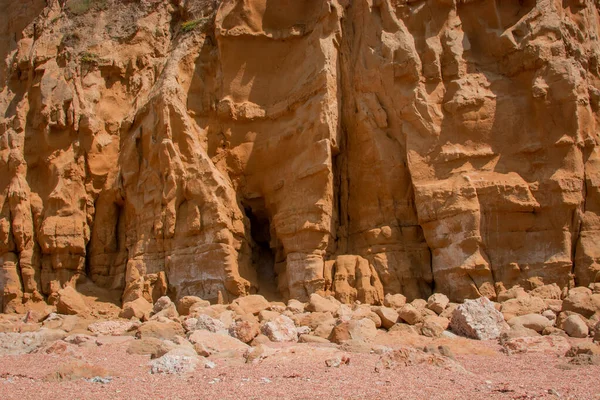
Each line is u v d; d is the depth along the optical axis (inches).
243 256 677.9
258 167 716.7
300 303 584.4
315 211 642.8
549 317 494.0
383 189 653.3
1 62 978.7
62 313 624.4
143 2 826.8
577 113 602.2
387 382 284.4
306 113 682.2
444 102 644.1
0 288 725.3
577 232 597.6
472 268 589.0
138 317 600.4
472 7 665.6
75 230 737.6
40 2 990.4
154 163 710.5
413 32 674.2
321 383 284.4
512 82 638.5
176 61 740.0
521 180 604.4
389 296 594.6
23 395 267.0
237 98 727.7
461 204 601.6
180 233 677.9
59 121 759.1
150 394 266.4
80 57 799.7
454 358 363.3
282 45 728.3
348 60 697.6
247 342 446.0
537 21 636.7
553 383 282.4
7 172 765.9
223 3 737.0
